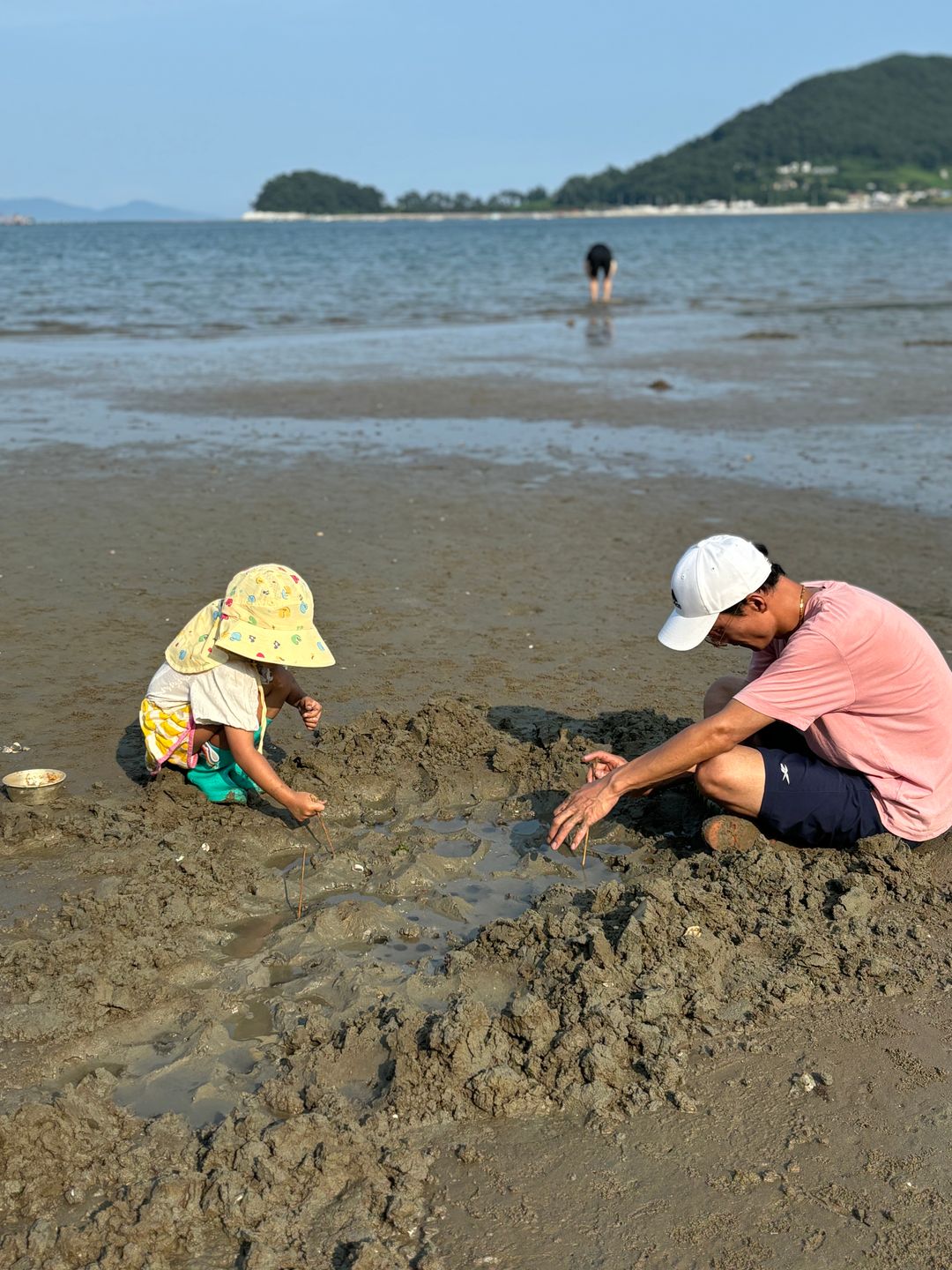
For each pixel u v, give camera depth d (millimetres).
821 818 3926
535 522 8500
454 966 3402
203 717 4086
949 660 5828
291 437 11602
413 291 33156
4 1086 2936
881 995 3359
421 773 4711
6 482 9367
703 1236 2525
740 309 26953
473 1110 2891
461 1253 2471
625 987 3299
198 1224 2549
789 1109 2908
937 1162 2742
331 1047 3064
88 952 3424
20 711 5156
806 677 3732
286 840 4246
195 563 7332
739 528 8391
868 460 10766
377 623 6367
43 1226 2482
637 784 3869
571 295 31484
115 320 24062
